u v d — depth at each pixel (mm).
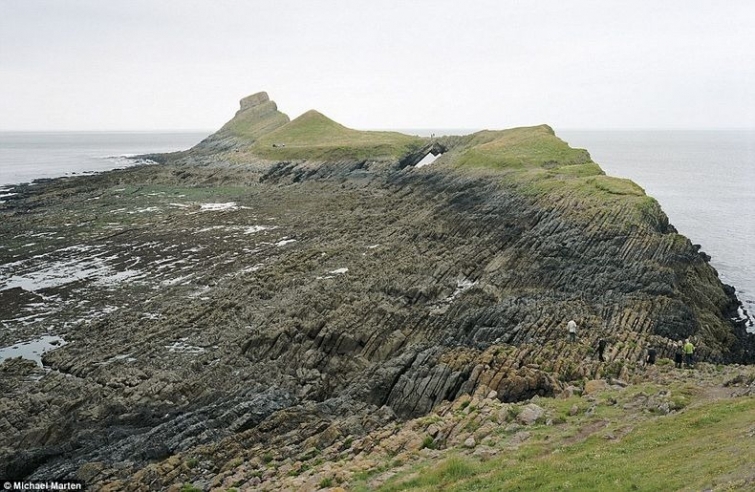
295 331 42375
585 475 18297
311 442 27891
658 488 16297
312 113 195500
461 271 56469
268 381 37406
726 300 56094
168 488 25031
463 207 82938
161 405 34781
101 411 33938
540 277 52969
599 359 35781
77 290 57625
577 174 86812
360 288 52219
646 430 22234
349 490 21422
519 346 37562
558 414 26125
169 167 152625
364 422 29672
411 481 20953
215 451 27828
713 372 33469
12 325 49281
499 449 22969
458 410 29281
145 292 56781
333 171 136000
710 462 17094
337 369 38969
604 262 54594
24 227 84875
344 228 79750
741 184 164375
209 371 39094
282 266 61469
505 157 104188
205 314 49375
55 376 39781
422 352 37844
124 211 97125
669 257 54344
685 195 141875
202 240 77000
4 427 32812
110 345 44281
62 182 131375
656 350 38188
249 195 114500
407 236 71375
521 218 70438
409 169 125750
